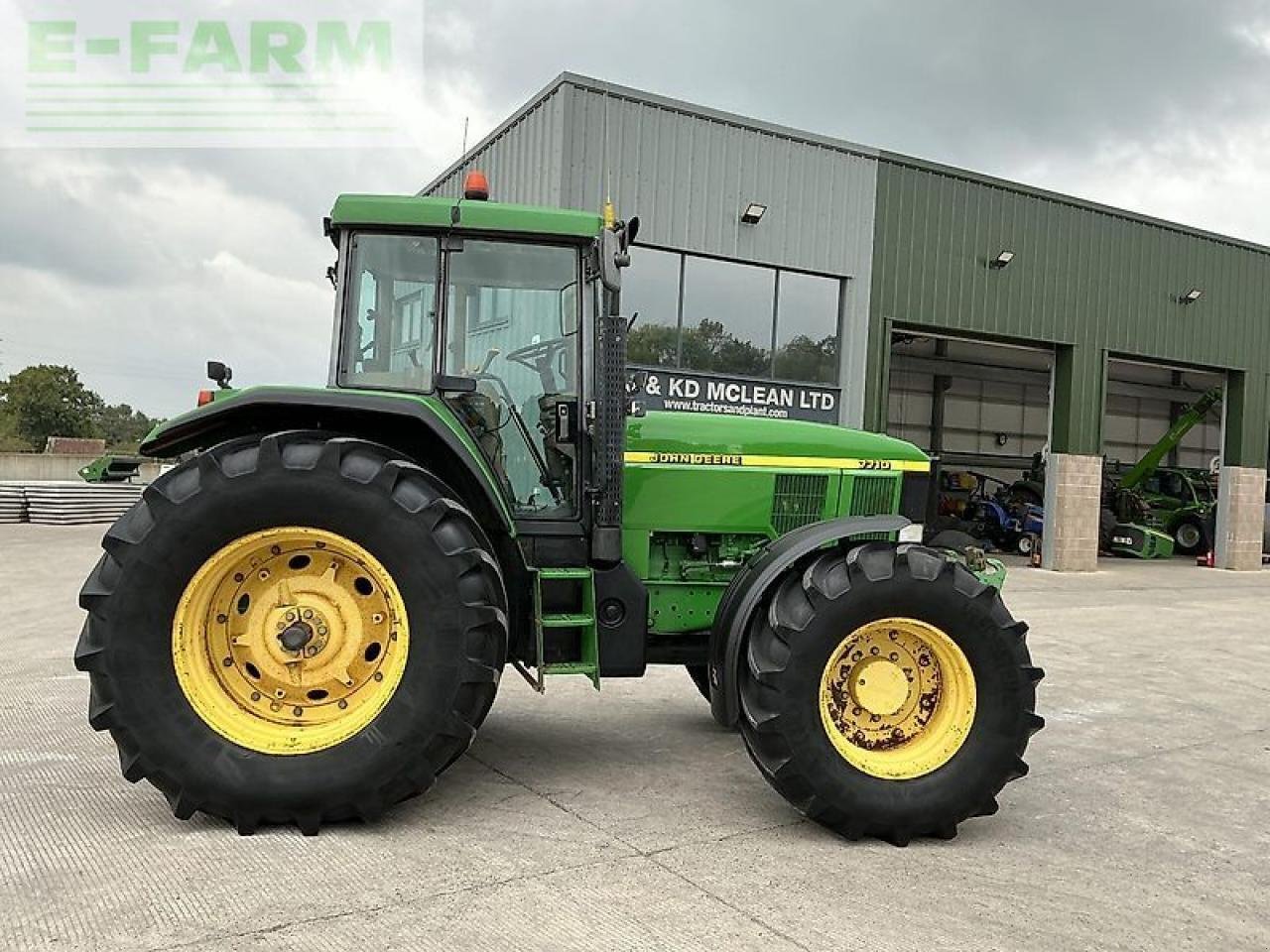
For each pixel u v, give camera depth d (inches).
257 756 131.3
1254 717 230.7
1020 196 584.1
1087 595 490.0
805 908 116.2
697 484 173.2
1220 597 500.7
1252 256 697.6
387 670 136.6
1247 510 713.6
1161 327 655.8
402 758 133.2
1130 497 778.2
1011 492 780.0
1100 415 633.6
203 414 141.2
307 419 149.1
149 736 128.6
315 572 138.8
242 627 137.3
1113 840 146.4
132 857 123.8
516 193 474.9
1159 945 111.5
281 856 125.2
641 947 104.4
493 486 148.6
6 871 118.9
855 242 523.8
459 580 135.1
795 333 512.1
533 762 173.5
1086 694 250.8
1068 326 612.1
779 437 178.5
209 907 109.7
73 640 281.0
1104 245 623.2
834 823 139.3
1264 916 121.0
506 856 128.3
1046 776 178.2
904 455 186.7
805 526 169.6
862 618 139.4
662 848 133.9
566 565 157.2
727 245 483.5
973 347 855.7
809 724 137.0
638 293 466.9
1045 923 115.6
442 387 152.0
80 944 100.3
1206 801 167.0
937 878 128.3
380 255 154.5
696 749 184.4
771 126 491.8
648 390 467.5
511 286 156.5
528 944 103.8
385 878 119.5
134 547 130.4
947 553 169.2
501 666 140.2
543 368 157.8
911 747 143.3
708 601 175.5
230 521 132.2
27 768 161.3
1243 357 700.7
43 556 482.9
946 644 142.6
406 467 137.5
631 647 156.8
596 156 445.7
